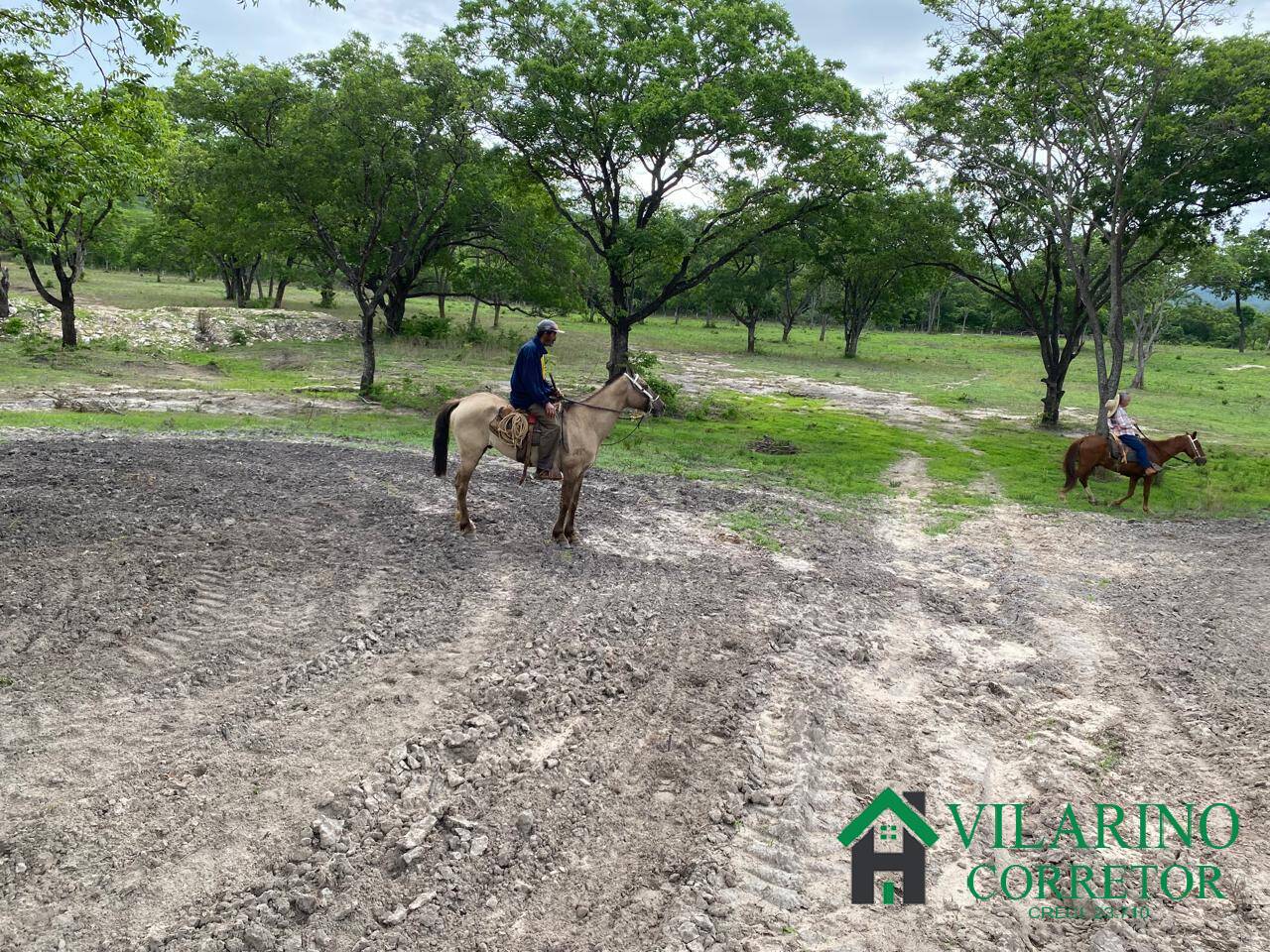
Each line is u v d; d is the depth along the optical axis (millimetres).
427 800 4746
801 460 17125
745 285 48938
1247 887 4504
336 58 20469
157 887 3938
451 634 6953
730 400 27797
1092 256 26312
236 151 19531
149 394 19547
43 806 4422
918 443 20906
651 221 22156
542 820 4691
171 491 9648
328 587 7633
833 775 5410
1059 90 18438
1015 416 27969
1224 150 17984
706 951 3812
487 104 20156
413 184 20828
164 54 9094
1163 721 6461
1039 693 6859
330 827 4387
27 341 25422
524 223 25375
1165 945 4074
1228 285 42688
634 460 15469
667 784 5145
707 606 8094
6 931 3604
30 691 5477
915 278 27844
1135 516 13961
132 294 48219
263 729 5324
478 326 46281
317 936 3729
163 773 4793
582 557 9211
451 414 9445
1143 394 37969
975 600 9172
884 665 7223
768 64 20500
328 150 18609
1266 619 8875
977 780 5496
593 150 21609
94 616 6465
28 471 9797
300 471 11602
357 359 30391
